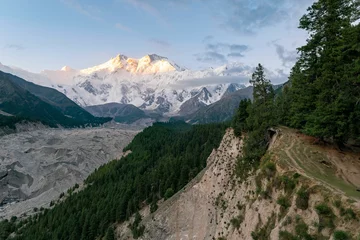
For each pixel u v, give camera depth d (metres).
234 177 58.62
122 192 112.88
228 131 74.56
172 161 119.44
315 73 49.84
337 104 42.16
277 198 36.59
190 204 71.88
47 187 190.38
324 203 28.89
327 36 47.09
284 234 31.09
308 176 33.88
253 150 51.59
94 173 177.12
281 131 51.34
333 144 45.56
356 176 37.56
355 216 25.62
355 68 40.47
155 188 103.94
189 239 64.25
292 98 59.75
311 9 48.19
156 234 74.44
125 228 91.06
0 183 185.62
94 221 100.50
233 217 49.12
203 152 118.69
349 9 45.38
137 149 197.25
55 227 113.38
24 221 134.00
